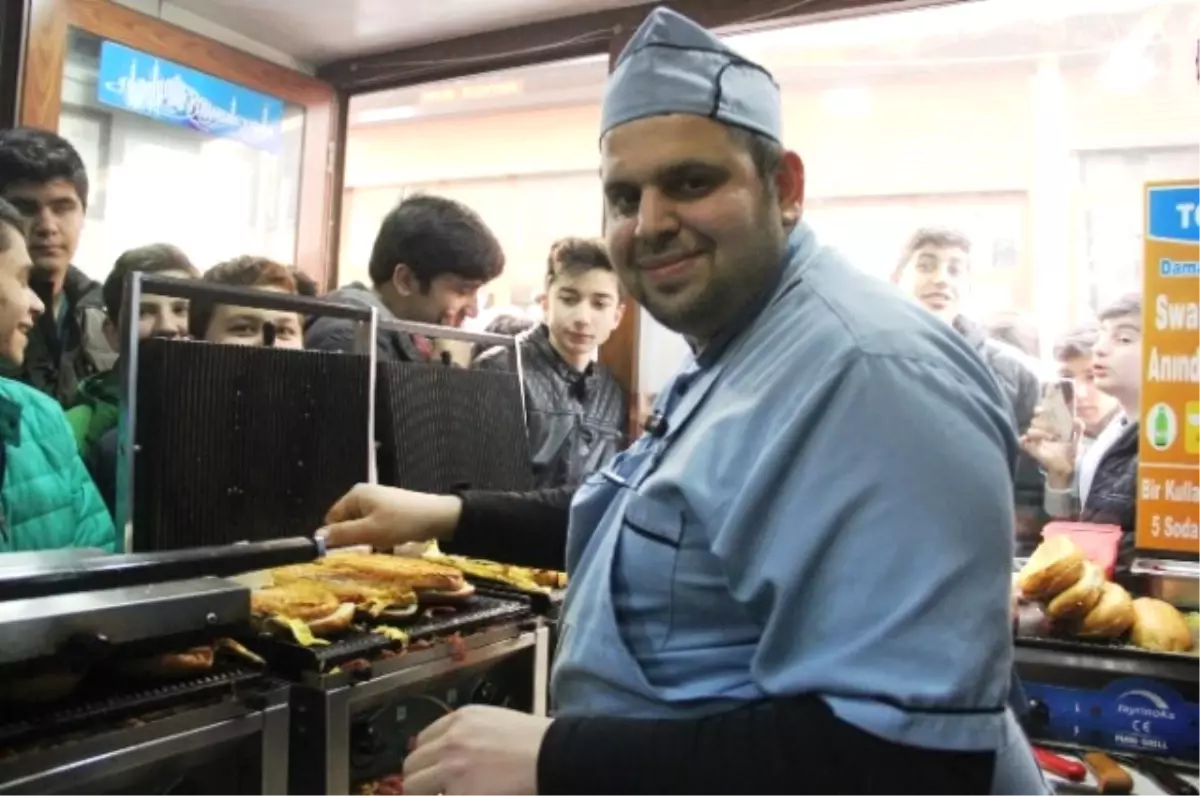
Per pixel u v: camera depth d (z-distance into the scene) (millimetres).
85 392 1865
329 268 2576
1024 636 1399
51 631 753
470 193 2463
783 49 2010
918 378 631
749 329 785
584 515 896
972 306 1874
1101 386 1738
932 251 1898
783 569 624
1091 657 1354
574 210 2344
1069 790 1209
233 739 883
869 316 685
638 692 723
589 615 777
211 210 2338
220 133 2328
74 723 765
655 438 871
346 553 1428
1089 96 1776
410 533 1190
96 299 2037
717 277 753
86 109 2102
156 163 2229
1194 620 1455
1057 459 1771
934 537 592
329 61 2539
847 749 575
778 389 688
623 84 756
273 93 2406
